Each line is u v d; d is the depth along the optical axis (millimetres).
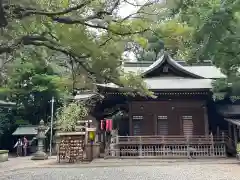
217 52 20906
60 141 22750
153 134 25375
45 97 36625
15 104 36438
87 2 9914
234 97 24188
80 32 10727
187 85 25047
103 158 23547
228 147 23641
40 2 9695
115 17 10609
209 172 15812
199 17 18844
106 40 11641
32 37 10906
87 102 26016
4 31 10039
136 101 25766
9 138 37594
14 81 32281
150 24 10586
